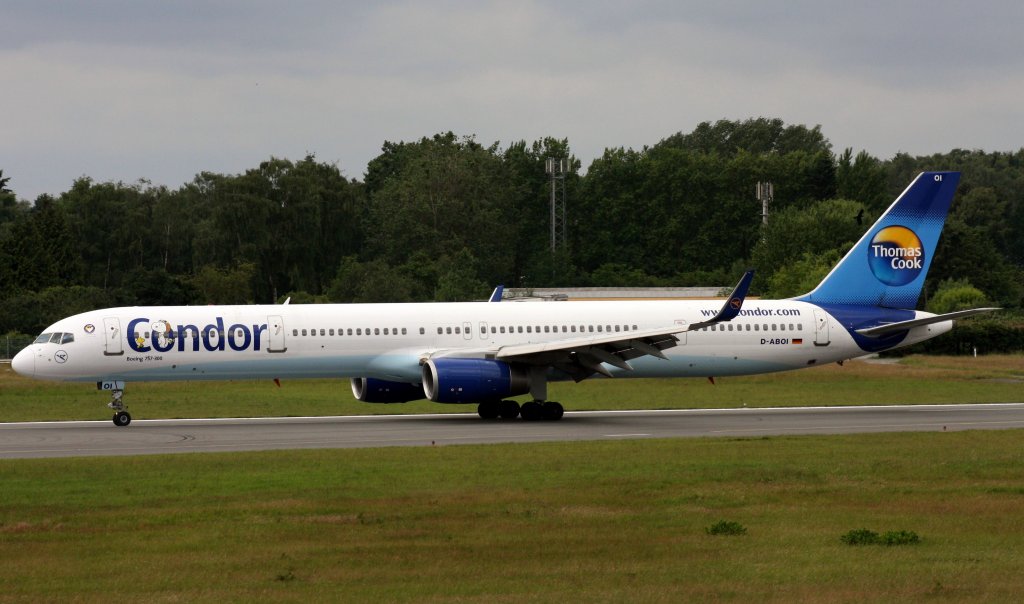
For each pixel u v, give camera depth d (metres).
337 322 161.88
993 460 103.75
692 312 173.75
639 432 137.38
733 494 85.31
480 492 86.50
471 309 167.62
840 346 177.25
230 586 58.94
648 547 67.31
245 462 105.50
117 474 98.06
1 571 62.41
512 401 161.62
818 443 119.50
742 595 56.44
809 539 69.50
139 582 59.88
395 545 68.06
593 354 157.25
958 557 64.25
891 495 85.12
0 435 137.88
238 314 160.38
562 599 55.91
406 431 140.12
